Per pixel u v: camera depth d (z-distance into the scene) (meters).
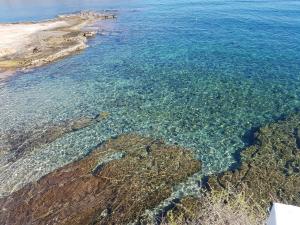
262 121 27.14
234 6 69.94
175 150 24.06
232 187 20.30
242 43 46.28
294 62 38.78
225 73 36.81
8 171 23.09
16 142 26.30
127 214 19.09
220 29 53.53
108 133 26.69
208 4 74.19
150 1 84.19
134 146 24.72
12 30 59.59
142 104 31.00
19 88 36.31
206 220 14.31
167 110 29.69
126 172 22.11
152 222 18.48
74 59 44.53
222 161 22.84
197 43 47.38
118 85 35.34
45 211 19.67
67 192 20.89
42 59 44.34
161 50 45.41
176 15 65.44
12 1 103.69
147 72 38.31
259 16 59.88
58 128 27.78
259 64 38.75
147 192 20.47
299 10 62.88
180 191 20.42
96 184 21.31
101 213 19.28
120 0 89.81
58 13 77.88
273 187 20.22
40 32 57.72
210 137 25.52
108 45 49.38
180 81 35.41
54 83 37.06
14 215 19.55
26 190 21.30
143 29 56.69
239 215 13.74
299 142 23.94
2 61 44.56
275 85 33.28
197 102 30.81
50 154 24.56
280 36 48.25
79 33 55.84
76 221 18.92
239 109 29.23
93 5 84.75
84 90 34.66
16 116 30.11
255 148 23.80
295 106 29.08
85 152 24.53
